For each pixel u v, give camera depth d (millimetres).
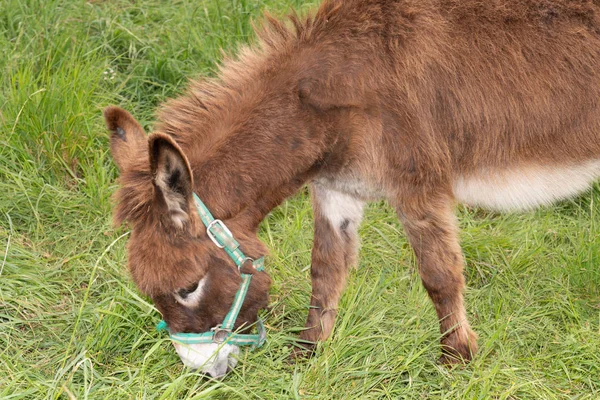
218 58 3766
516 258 3387
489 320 3191
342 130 2873
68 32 3873
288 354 3043
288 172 2836
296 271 3318
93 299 3189
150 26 4117
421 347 3092
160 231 2650
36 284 3166
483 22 2975
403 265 3395
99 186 3475
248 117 2797
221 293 2740
